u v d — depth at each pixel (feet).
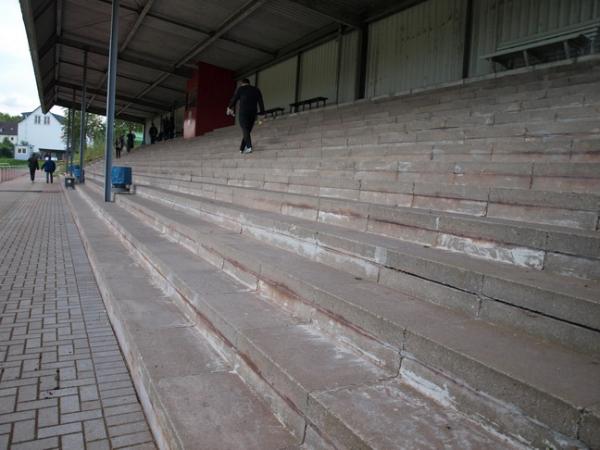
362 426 5.05
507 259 8.20
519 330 6.33
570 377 4.85
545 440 4.46
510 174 12.04
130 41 67.92
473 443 4.79
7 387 9.27
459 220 9.21
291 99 64.28
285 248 12.69
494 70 35.35
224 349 8.52
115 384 9.48
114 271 15.57
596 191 10.14
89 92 101.81
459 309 7.22
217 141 50.65
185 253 15.31
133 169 66.08
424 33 41.78
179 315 11.02
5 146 286.05
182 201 23.63
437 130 19.45
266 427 6.22
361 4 46.44
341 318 7.63
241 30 59.41
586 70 23.52
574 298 5.71
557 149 12.55
